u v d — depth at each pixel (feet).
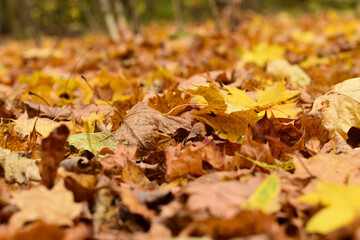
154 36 10.54
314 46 7.46
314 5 23.53
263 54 5.47
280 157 2.55
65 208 2.11
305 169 2.28
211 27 12.14
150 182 2.41
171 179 2.38
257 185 2.18
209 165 2.43
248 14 13.35
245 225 1.95
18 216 2.07
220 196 2.12
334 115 2.70
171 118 2.74
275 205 2.05
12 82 5.03
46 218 2.07
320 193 2.07
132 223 2.14
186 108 2.96
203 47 7.40
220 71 3.68
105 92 3.87
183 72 4.64
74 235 2.02
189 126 2.73
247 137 2.39
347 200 2.03
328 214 1.97
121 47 7.64
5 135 2.76
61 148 2.25
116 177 2.39
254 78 3.70
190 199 2.11
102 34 16.48
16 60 8.67
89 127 2.88
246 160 2.40
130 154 2.56
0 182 2.36
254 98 3.02
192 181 2.31
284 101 2.94
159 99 2.93
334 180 2.23
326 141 2.68
